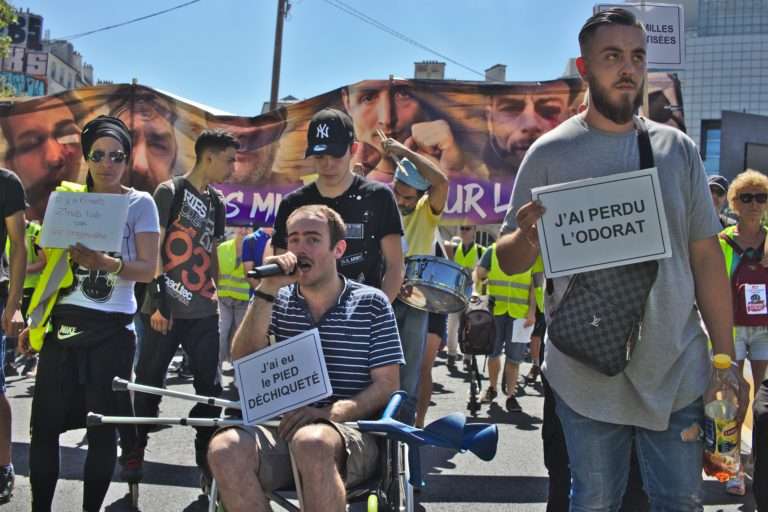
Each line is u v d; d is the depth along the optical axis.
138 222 4.77
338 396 3.75
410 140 7.80
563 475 4.08
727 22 66.19
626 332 3.15
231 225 8.06
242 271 9.73
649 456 3.24
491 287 8.95
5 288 5.17
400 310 5.70
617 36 3.20
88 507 4.64
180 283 5.55
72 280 4.62
